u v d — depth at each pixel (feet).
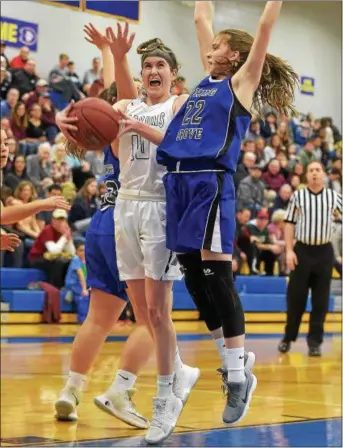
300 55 59.57
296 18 59.21
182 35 54.24
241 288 43.14
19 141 43.73
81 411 15.25
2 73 45.06
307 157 55.36
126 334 34.27
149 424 13.58
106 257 14.15
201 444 11.95
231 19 53.72
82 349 14.30
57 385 18.49
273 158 51.60
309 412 14.97
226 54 12.59
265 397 16.98
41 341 30.73
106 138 11.86
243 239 44.19
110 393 13.71
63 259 38.93
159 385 12.58
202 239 11.72
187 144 12.03
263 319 43.24
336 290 47.91
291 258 27.50
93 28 15.76
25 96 45.29
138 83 15.24
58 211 38.93
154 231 12.93
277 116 55.98
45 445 11.80
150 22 52.75
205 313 12.87
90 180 42.16
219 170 11.84
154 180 13.08
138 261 13.37
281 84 13.03
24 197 37.99
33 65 46.78
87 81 51.11
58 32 51.11
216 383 19.36
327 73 60.90
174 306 41.52
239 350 11.89
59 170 43.14
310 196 27.40
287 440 12.21
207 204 11.75
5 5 48.98
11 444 11.84
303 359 25.93
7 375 20.30
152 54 13.47
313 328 27.27
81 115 11.79
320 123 58.49
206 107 12.08
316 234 27.32
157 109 13.33
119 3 25.53
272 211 48.73
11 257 39.06
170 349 12.76
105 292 14.38
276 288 44.45
